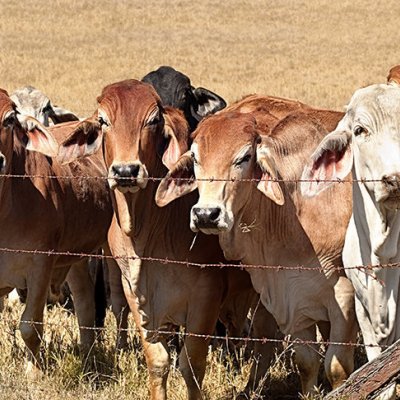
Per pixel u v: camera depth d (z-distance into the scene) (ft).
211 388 41.01
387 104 30.94
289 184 37.06
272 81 160.56
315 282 36.96
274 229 37.11
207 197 34.42
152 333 39.09
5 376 40.04
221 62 187.73
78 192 46.14
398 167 29.99
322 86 153.89
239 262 39.40
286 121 38.27
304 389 38.24
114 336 47.34
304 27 239.91
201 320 38.91
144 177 36.40
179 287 39.01
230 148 34.96
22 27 229.66
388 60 189.16
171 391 40.63
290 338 38.34
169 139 38.37
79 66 178.09
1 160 38.27
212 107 52.29
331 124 38.96
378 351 33.55
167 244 38.96
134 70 175.32
